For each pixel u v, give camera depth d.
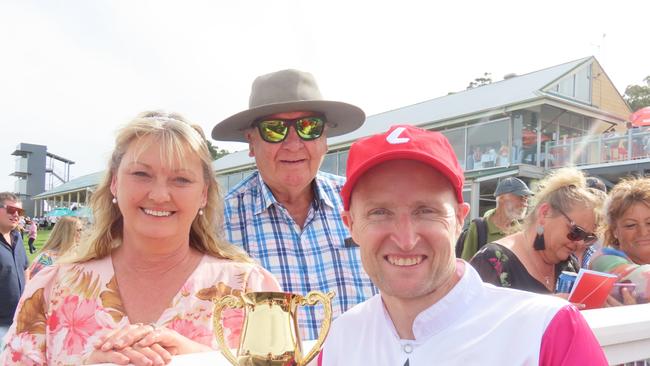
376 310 1.41
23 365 1.87
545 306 1.22
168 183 1.91
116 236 2.09
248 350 1.24
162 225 1.91
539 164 17.00
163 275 2.00
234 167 28.58
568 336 1.17
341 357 1.41
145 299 1.96
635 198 2.73
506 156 16.91
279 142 2.73
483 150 17.73
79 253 2.07
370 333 1.38
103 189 2.07
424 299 1.30
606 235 2.92
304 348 1.46
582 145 16.25
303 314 2.63
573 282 2.45
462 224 1.39
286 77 2.87
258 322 1.26
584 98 19.66
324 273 2.75
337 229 2.86
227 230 2.77
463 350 1.23
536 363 1.16
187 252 2.06
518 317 1.23
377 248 1.28
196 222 2.12
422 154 1.24
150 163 1.88
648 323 1.58
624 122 19.88
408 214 1.26
